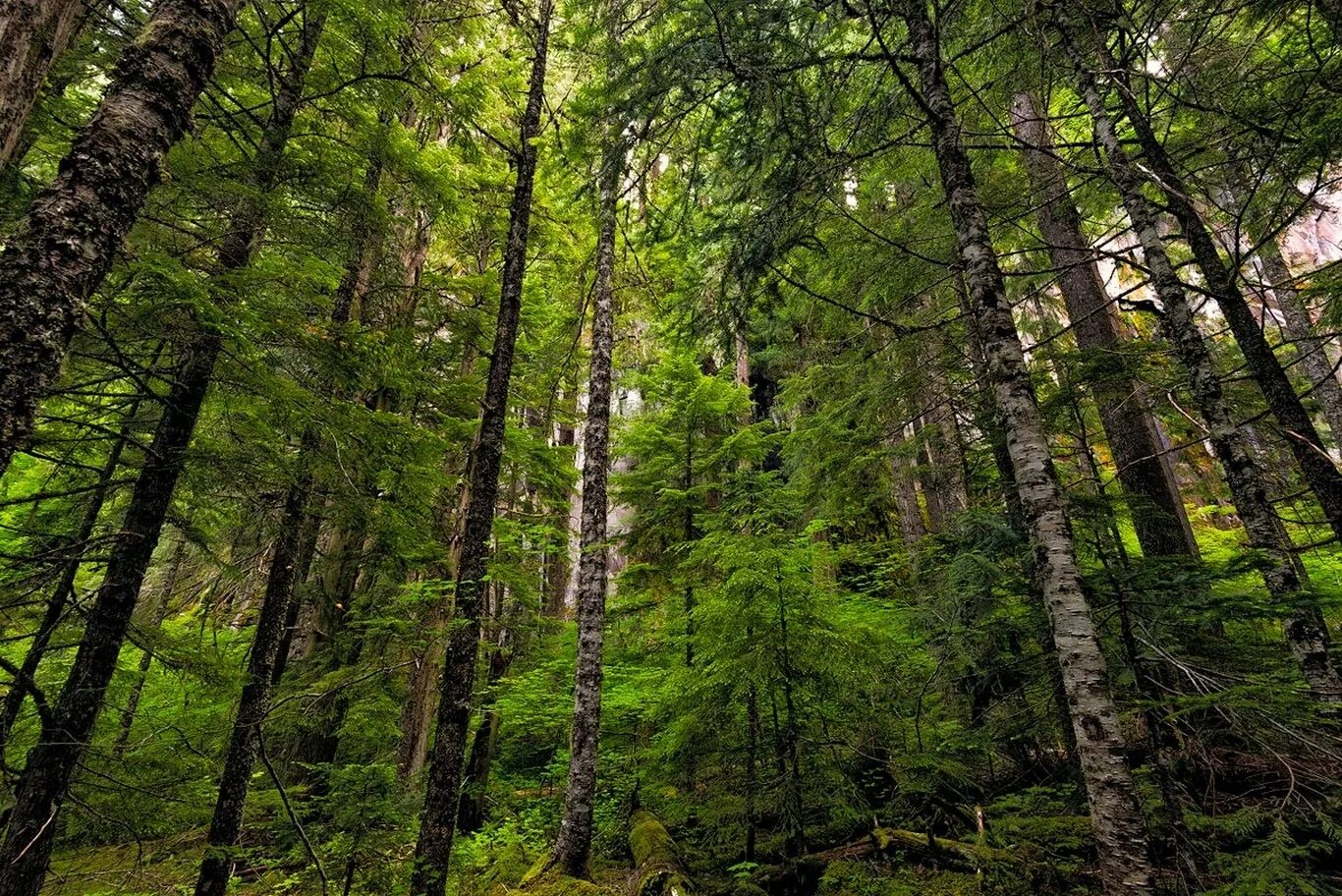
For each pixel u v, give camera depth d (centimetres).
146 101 291
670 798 812
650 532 1091
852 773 676
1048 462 387
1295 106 425
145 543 447
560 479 1151
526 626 920
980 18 587
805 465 937
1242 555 387
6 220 417
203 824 505
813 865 585
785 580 598
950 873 532
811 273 879
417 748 889
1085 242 788
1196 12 500
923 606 641
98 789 437
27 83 271
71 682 410
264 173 512
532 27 770
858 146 646
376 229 609
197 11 322
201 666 467
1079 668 340
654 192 991
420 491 622
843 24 567
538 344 1224
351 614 1005
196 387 470
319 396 504
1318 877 317
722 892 589
